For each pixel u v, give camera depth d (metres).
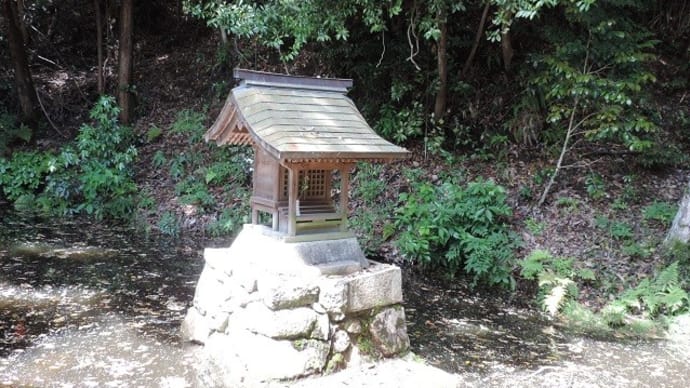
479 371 4.05
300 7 6.89
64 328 4.40
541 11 7.55
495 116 8.69
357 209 7.72
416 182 7.86
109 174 8.79
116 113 9.63
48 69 12.45
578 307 5.49
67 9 12.40
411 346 4.47
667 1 9.51
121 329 4.44
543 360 4.32
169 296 5.36
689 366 4.30
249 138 4.18
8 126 10.23
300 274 3.68
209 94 11.11
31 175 9.22
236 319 3.77
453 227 6.53
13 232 7.51
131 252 6.93
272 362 3.39
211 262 4.22
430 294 5.94
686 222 5.95
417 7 7.37
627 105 7.23
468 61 8.66
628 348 4.65
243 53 10.88
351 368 3.74
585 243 6.40
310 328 3.54
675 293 5.20
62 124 11.16
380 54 9.17
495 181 7.73
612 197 7.16
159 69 12.15
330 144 3.49
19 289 5.30
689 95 8.81
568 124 7.99
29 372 3.58
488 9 8.21
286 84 4.00
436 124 8.66
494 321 5.22
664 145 7.70
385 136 8.80
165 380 3.56
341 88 4.27
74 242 7.25
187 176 9.23
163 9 13.19
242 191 8.58
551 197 7.29
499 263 6.17
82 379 3.52
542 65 7.91
